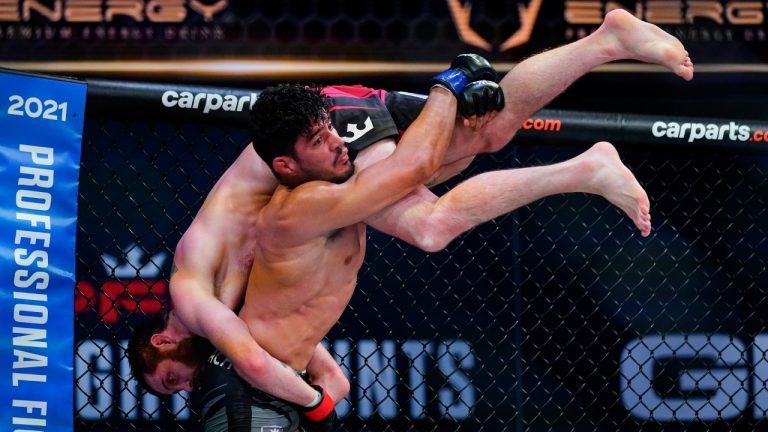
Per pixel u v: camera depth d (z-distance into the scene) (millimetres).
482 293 5559
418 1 5773
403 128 3432
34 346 3811
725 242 5652
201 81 5707
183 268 3498
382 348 5457
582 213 5676
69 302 3869
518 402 5121
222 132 5547
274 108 3137
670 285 5641
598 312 5633
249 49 5719
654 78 5859
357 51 5754
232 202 3551
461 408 5492
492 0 5789
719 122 4352
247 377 3348
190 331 3617
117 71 5664
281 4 5734
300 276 3332
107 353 5348
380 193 3109
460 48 5793
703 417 5535
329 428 3555
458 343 5523
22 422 3779
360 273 5441
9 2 5633
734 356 5582
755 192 5254
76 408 5281
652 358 5578
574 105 5863
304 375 3578
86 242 5402
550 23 5820
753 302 5613
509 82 3410
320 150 3158
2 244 3791
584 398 5578
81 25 5664
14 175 3828
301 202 3184
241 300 3572
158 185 5492
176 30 5703
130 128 5105
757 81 5883
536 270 5613
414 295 5496
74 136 3920
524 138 4273
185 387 3709
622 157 5590
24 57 5633
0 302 3775
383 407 5438
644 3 5871
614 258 5484
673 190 5641
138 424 5305
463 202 3217
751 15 5879
